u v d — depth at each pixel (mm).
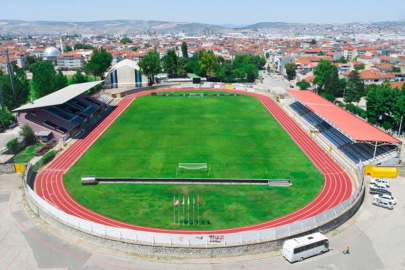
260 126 100938
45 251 44781
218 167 71125
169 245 43562
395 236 48250
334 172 69188
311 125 100250
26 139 85938
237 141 87375
